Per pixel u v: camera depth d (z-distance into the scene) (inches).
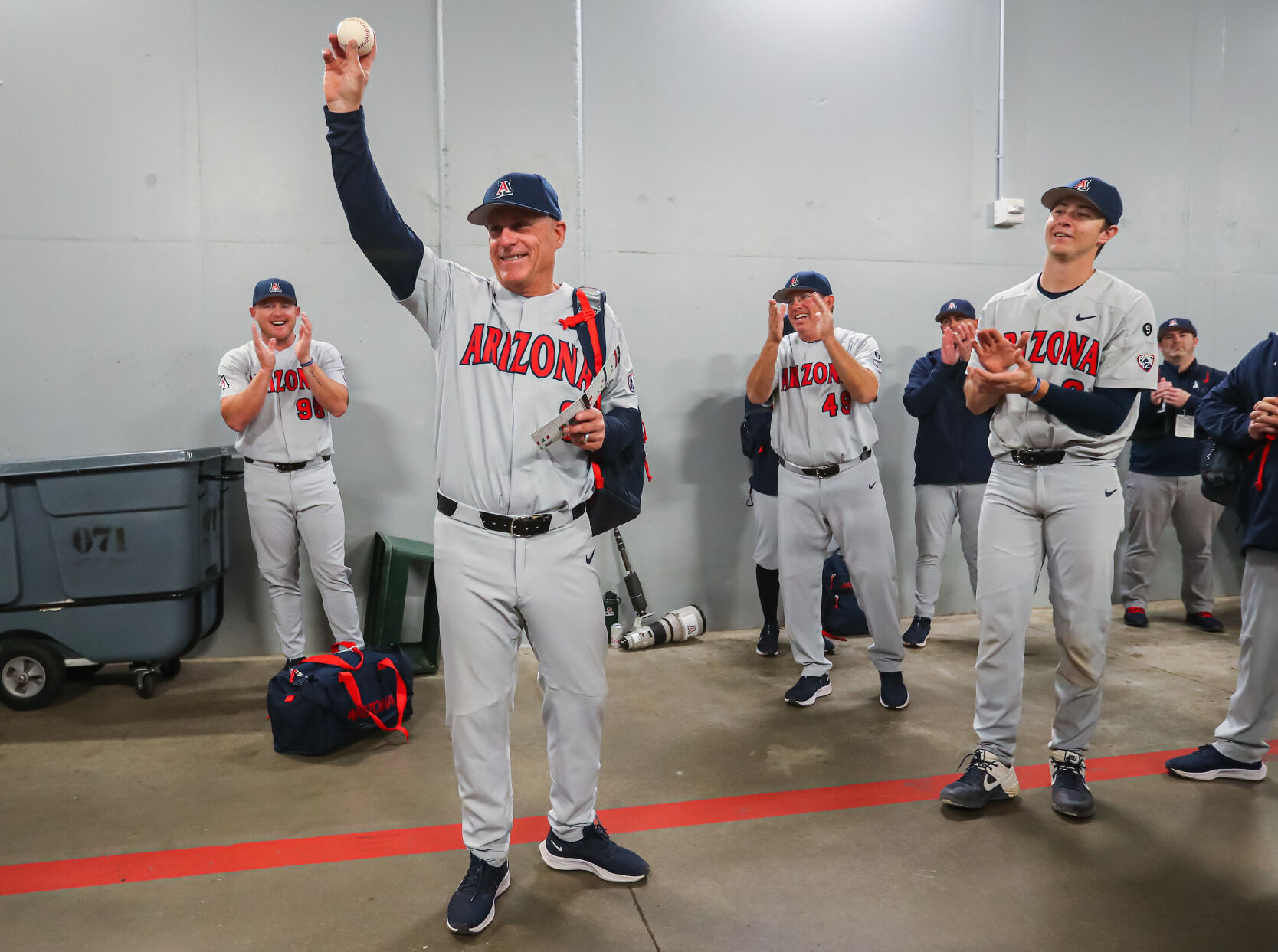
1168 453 171.3
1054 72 182.1
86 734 119.0
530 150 158.7
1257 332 197.8
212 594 144.3
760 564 155.9
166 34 147.6
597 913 74.2
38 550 127.1
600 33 160.6
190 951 69.0
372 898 77.0
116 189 147.9
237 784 102.2
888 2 173.5
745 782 101.9
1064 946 68.8
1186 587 175.6
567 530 72.6
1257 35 193.5
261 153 151.8
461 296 71.8
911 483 179.8
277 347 135.3
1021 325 93.8
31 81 144.4
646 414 167.2
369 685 114.7
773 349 123.0
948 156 178.2
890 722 122.0
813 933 71.0
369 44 61.0
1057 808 92.5
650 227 165.2
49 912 74.6
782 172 170.6
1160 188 189.6
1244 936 70.1
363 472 158.1
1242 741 99.6
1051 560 92.9
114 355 149.5
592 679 75.6
